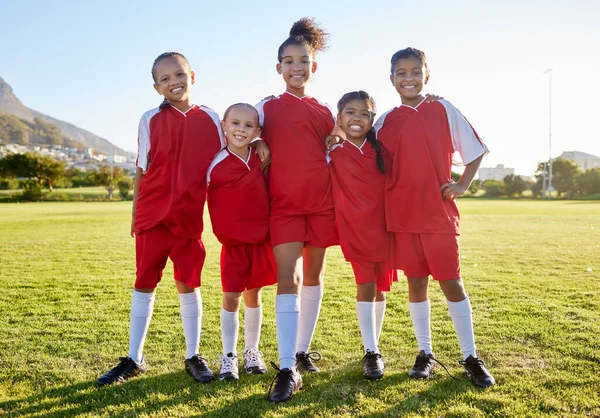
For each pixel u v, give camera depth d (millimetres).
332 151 3340
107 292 6043
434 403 2721
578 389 2877
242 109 3170
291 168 3229
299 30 3592
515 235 12703
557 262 8102
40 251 9969
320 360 3549
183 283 3307
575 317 4590
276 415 2607
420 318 3305
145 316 3289
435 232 3145
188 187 3148
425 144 3184
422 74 3285
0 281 6723
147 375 3252
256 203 3234
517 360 3424
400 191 3207
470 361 3066
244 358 3438
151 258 3225
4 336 4160
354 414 2613
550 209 27156
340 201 3277
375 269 3352
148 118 3293
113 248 10477
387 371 3271
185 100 3312
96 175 66562
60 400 2838
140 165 3254
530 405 2672
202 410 2691
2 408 2736
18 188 70438
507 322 4441
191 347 3287
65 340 4051
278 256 3184
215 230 3268
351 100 3242
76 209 31219
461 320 3170
